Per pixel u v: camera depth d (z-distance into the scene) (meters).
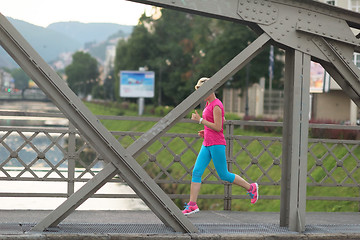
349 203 30.56
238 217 14.94
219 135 14.05
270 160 44.94
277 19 11.88
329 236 12.08
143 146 10.99
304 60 12.15
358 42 12.25
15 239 10.32
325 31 12.14
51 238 10.52
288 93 12.75
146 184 11.05
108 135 10.81
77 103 10.62
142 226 12.09
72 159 15.34
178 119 11.17
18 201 20.25
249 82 103.06
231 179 14.07
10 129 15.05
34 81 10.46
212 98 14.14
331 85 68.81
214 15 11.62
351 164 34.94
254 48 11.65
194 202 14.84
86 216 14.16
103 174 10.95
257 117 96.75
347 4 58.66
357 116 67.88
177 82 151.12
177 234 11.28
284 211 12.91
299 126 12.31
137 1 11.12
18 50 10.31
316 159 17.52
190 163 52.66
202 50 124.94
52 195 15.21
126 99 191.88
